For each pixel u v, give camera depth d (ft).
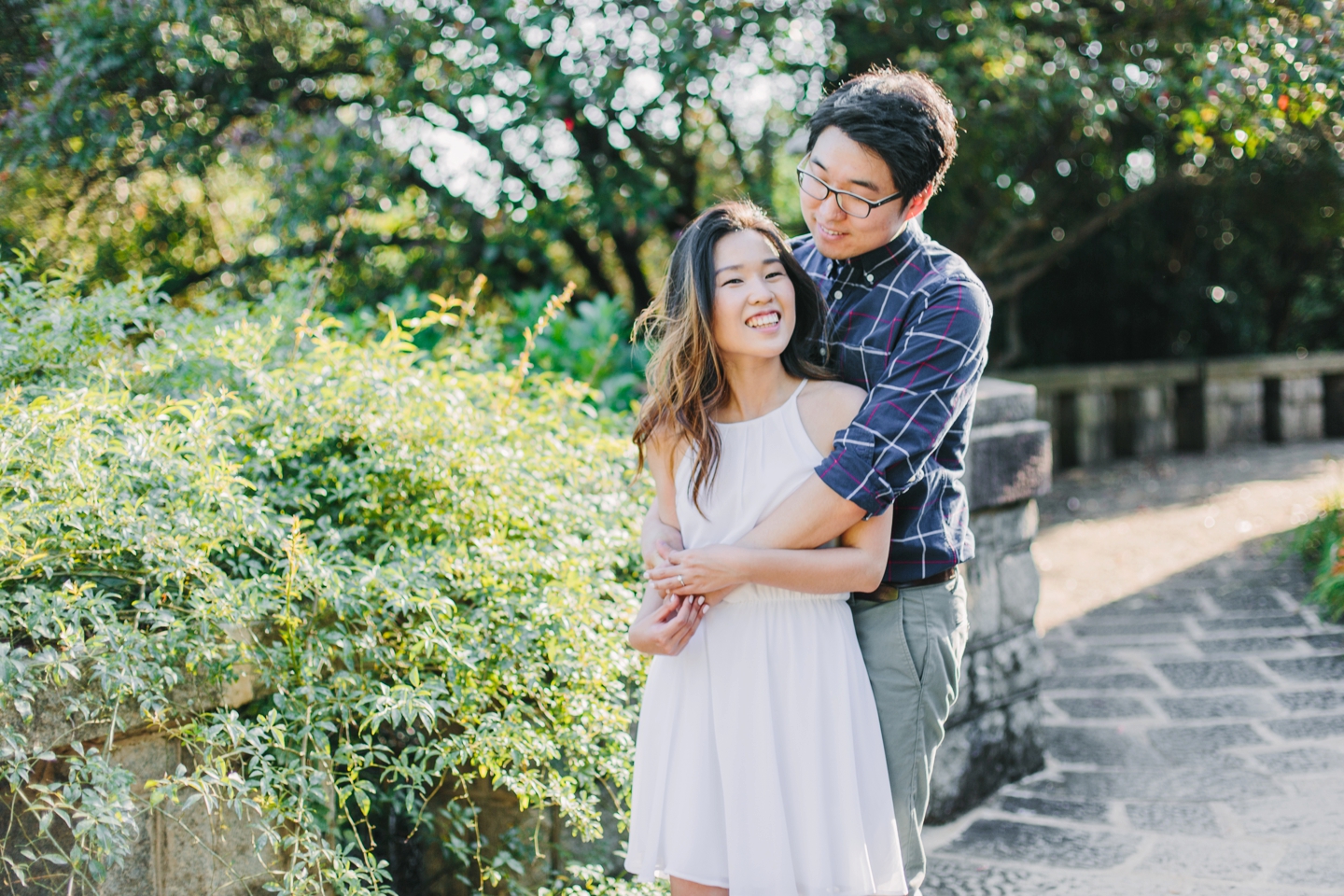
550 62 17.93
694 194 22.75
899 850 5.86
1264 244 37.29
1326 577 15.64
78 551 6.19
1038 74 17.67
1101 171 24.91
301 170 18.11
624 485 9.61
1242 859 8.80
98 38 15.37
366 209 18.58
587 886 7.77
